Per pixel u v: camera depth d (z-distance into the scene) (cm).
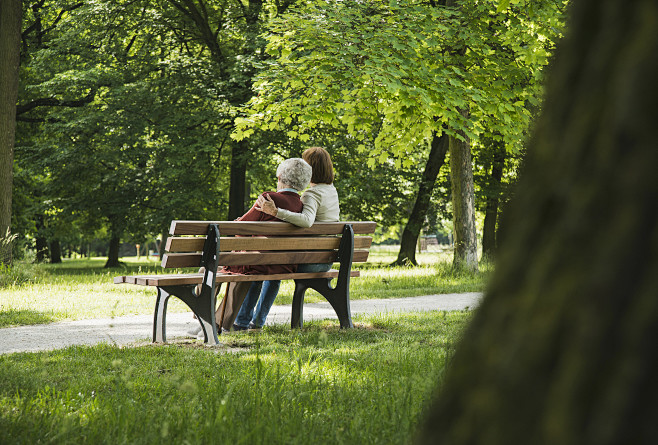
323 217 691
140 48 2562
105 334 694
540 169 143
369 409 332
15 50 1572
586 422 120
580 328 123
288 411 314
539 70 1311
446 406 148
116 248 3412
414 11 1348
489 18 1393
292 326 705
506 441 130
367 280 1462
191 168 2452
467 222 1672
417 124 1524
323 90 1335
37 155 2511
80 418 323
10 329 738
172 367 472
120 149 2420
